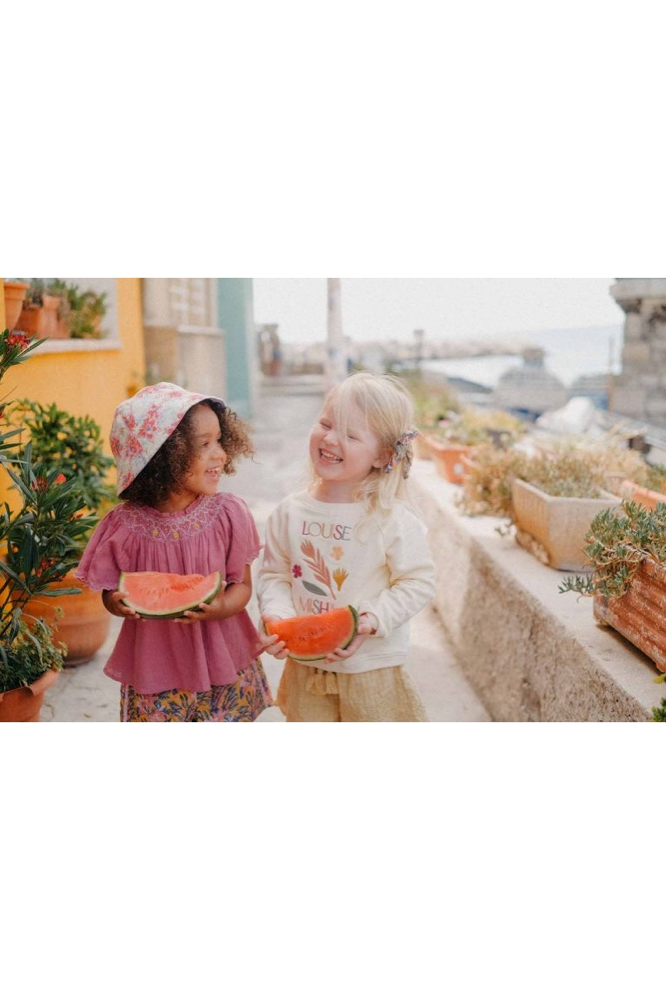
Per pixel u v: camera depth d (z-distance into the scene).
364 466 2.30
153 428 2.26
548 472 3.93
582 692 2.71
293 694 2.49
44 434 3.79
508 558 3.74
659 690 2.43
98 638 3.97
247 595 2.46
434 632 4.61
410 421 2.33
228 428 2.43
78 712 3.53
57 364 4.86
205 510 2.40
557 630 2.96
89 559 2.36
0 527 2.84
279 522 2.44
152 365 9.30
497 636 3.61
